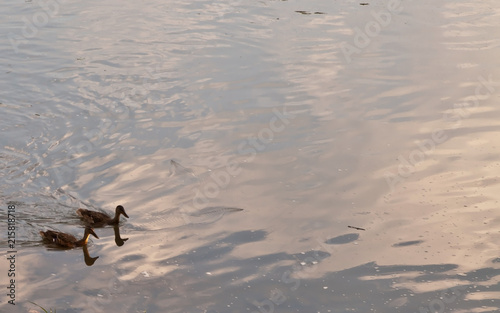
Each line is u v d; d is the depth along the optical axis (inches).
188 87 687.1
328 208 450.0
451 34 838.5
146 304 346.0
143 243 408.5
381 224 427.8
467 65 727.7
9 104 647.1
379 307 341.7
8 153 541.6
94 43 836.6
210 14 964.6
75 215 443.8
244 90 675.4
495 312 335.3
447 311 336.8
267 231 422.0
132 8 1008.2
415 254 391.5
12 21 936.9
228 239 412.5
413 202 454.6
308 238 412.8
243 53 789.9
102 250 400.5
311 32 861.2
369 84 684.7
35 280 367.9
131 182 492.1
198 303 346.9
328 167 510.0
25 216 441.4
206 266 382.3
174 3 1034.7
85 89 685.3
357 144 549.0
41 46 827.4
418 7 970.7
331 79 700.0
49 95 670.5
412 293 353.4
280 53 784.3
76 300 349.1
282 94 661.3
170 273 375.6
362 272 374.3
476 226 421.7
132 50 808.3
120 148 550.9
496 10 946.7
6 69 746.2
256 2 1023.0
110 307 343.3
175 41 840.3
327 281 366.0
